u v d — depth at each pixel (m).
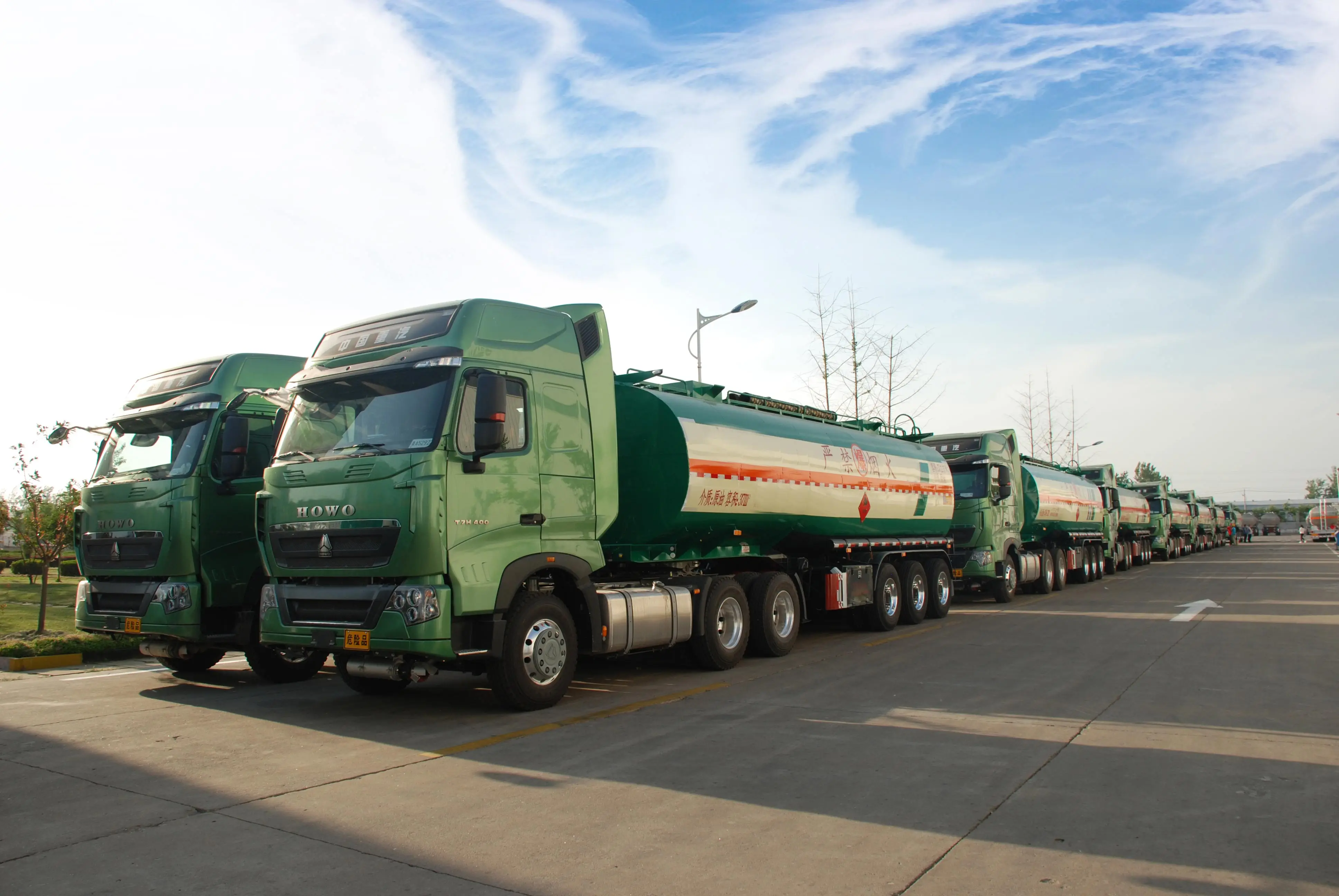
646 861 4.51
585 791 5.71
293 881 4.27
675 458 10.04
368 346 8.32
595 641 8.79
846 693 9.08
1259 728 7.36
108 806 5.41
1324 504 73.44
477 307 8.07
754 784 5.84
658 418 10.17
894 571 15.27
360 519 7.55
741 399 12.41
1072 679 9.74
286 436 8.48
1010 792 5.64
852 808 5.33
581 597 8.84
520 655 8.00
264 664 9.98
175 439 9.78
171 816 5.22
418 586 7.30
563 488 8.53
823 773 6.09
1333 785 5.77
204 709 8.47
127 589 9.76
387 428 7.75
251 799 5.56
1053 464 26.70
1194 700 8.50
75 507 12.61
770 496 11.47
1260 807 5.32
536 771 6.19
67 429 10.52
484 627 7.77
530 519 8.13
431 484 7.32
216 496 9.55
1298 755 6.50
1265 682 9.41
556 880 4.28
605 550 9.85
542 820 5.15
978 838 4.82
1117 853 4.59
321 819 5.17
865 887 4.19
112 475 10.19
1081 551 25.77
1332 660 10.90
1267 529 114.00
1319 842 4.75
